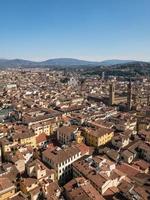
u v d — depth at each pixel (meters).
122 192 111.19
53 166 139.38
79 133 184.75
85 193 108.12
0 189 112.44
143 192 109.31
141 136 188.12
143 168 138.75
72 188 115.38
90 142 182.38
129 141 178.25
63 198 113.12
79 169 132.75
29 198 111.44
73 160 147.38
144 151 157.00
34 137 183.00
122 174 126.50
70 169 145.50
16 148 157.38
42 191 113.56
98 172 124.44
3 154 158.50
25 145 165.88
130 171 133.00
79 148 158.38
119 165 140.62
